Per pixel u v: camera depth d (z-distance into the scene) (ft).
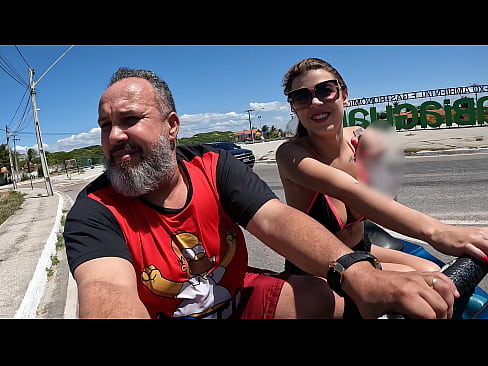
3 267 9.84
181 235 2.63
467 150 28.99
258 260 8.71
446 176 17.90
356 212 3.33
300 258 2.45
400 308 1.79
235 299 2.80
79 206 2.65
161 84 2.81
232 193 2.79
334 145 3.32
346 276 2.09
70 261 2.44
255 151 58.39
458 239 2.48
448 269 2.20
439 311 1.75
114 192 2.74
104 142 2.65
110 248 2.45
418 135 44.06
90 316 2.03
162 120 2.70
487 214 10.57
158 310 2.64
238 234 2.93
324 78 3.22
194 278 2.64
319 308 2.51
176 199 2.70
